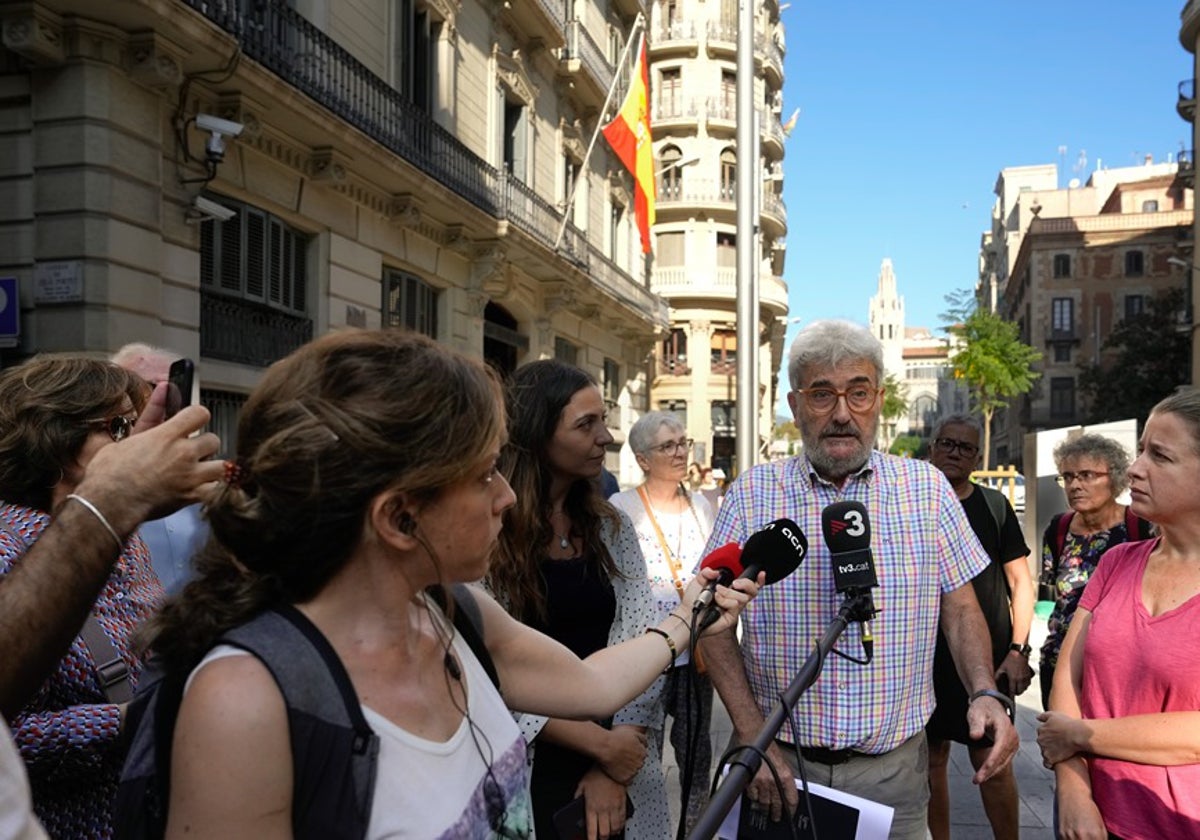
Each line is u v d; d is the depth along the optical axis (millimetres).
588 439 2553
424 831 1116
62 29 7562
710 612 1877
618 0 23266
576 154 20234
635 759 2461
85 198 7664
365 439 1103
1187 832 2121
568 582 2588
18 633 1337
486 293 15633
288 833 1042
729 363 33844
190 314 8812
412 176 11898
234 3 8906
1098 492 4074
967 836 4449
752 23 11789
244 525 1122
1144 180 61281
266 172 9883
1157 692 2234
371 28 12047
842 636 2574
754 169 11836
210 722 1016
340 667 1102
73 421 2012
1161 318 41844
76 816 1792
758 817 2352
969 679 2541
